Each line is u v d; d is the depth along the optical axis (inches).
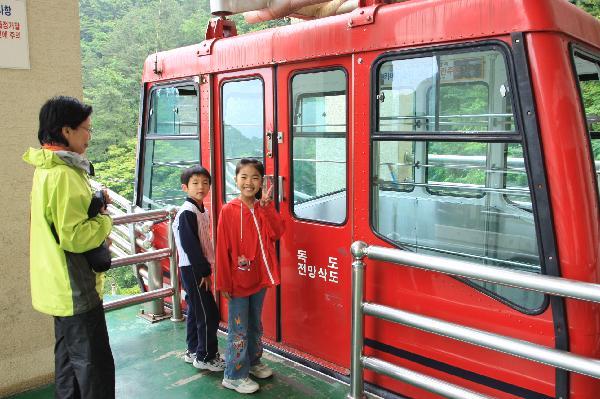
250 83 141.2
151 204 188.5
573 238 87.2
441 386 100.2
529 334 93.6
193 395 123.2
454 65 103.3
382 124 112.5
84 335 92.0
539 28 88.5
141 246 191.0
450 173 125.0
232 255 119.0
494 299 97.5
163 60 169.2
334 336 126.2
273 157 135.3
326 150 125.8
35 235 90.7
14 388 122.1
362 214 116.5
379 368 109.0
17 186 118.5
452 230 117.6
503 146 117.3
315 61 123.0
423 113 110.3
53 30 120.8
